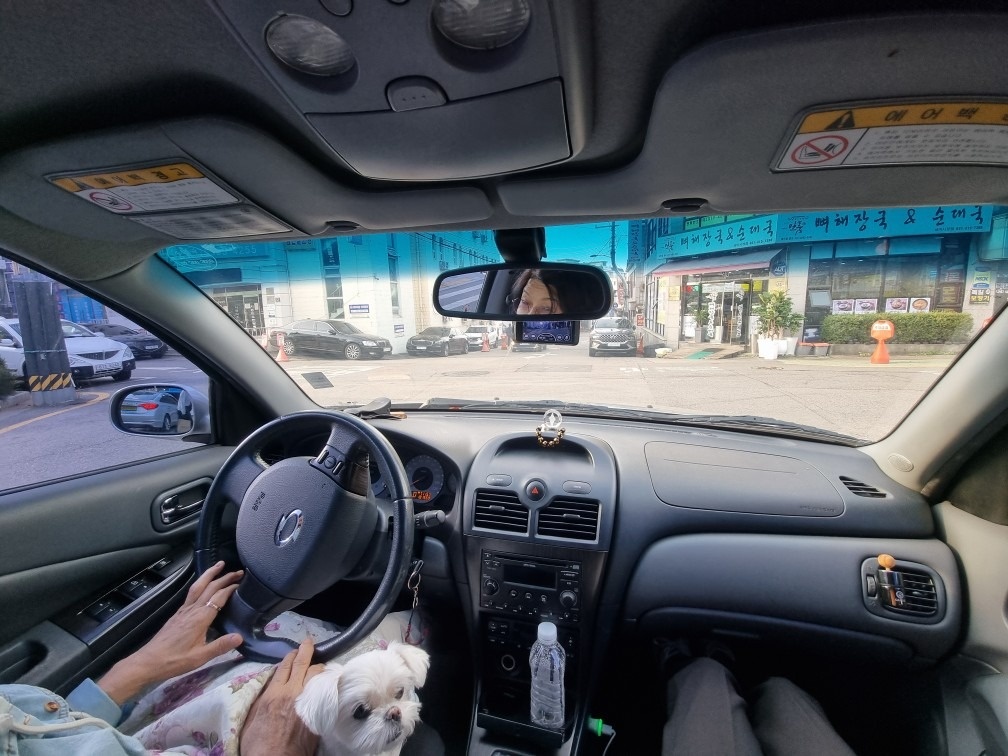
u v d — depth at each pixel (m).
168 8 0.82
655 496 1.89
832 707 1.99
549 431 2.04
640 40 0.87
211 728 1.14
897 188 1.36
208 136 1.13
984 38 0.78
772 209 1.55
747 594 1.78
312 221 1.65
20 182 1.28
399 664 1.15
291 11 0.77
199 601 1.27
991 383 1.52
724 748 1.33
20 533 1.53
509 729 1.80
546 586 1.87
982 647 1.53
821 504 1.80
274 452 2.41
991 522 1.57
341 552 1.28
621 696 2.17
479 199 1.48
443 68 0.88
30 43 0.89
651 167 1.27
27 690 0.95
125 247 1.70
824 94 0.94
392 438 2.18
